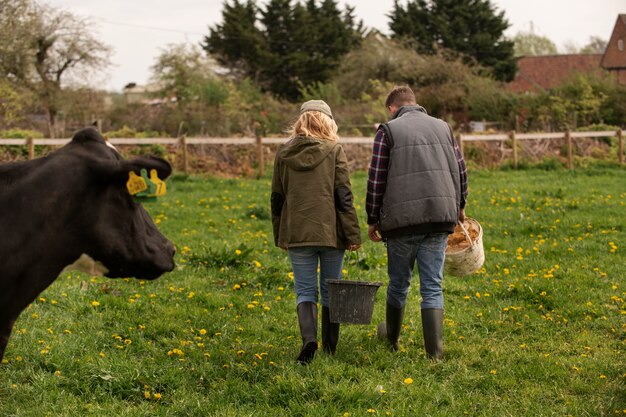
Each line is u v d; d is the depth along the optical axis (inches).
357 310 244.8
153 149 892.0
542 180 842.2
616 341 288.5
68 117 1636.3
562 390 236.5
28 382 237.0
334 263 256.7
